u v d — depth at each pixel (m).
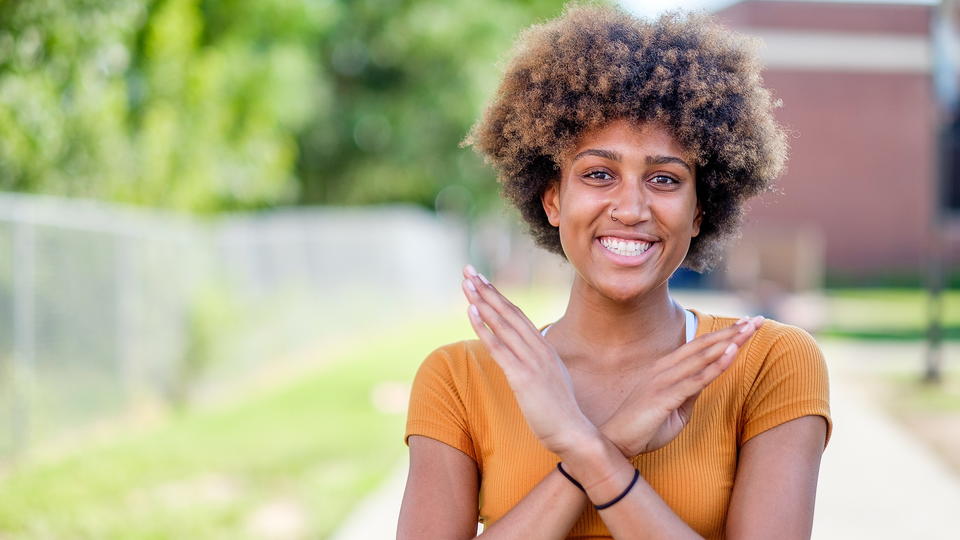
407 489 1.89
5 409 6.75
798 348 1.85
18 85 7.41
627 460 1.65
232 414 9.16
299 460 7.06
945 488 6.02
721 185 1.94
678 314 1.95
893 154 27.70
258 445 7.61
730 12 26.03
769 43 22.17
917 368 11.16
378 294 18.02
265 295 12.48
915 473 6.40
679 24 1.88
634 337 1.90
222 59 11.07
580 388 1.88
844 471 6.47
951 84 10.17
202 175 11.02
